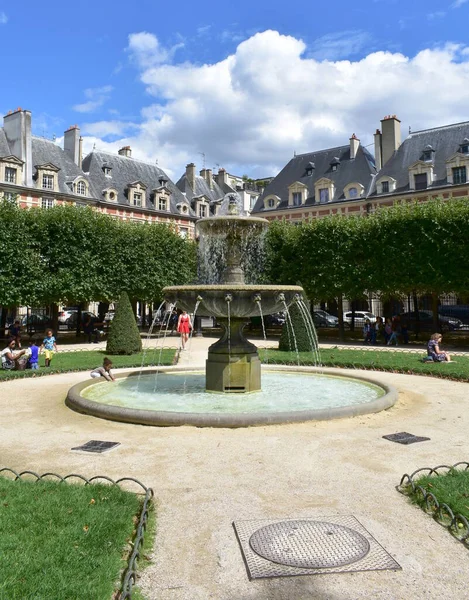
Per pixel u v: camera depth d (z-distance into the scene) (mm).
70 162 45062
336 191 46906
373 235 24844
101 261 26203
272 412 7566
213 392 9969
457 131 41969
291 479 5211
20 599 2951
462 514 4160
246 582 3301
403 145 44688
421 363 15055
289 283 27609
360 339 27516
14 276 22734
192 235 53781
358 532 3963
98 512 4227
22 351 14164
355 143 47688
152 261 28203
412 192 41625
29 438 6941
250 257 28109
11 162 39562
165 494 4844
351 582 3268
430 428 7301
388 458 5875
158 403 8977
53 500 4477
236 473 5402
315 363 15742
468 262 21859
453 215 22453
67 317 37500
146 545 3807
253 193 64188
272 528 4051
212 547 3785
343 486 5004
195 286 9133
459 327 29797
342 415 7789
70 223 25172
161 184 52875
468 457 5910
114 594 3139
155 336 30250
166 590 3227
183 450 6227
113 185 48062
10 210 23422
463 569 3447
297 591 3178
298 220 48500
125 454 6117
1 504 4375
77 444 6590
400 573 3381
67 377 13273
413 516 4301
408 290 24328
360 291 25438
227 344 10023
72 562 3404
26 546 3617
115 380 11891
